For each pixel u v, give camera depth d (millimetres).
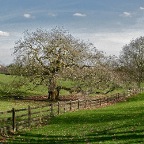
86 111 47812
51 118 41906
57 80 70625
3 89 77250
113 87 73500
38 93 79625
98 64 71438
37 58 70000
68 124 36875
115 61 79312
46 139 28281
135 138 25078
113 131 29406
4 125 33031
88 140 26203
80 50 71125
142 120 34531
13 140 28359
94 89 72875
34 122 37250
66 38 71250
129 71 110062
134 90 75812
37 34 70562
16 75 72375
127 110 45844
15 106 56906
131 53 115812
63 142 26250
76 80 69938
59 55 69812
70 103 49531
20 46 70562
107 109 49125
